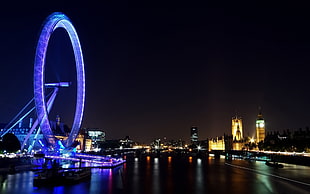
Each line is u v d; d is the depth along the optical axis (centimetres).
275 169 18312
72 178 11356
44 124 16362
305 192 10212
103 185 11256
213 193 9888
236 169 18712
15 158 14812
